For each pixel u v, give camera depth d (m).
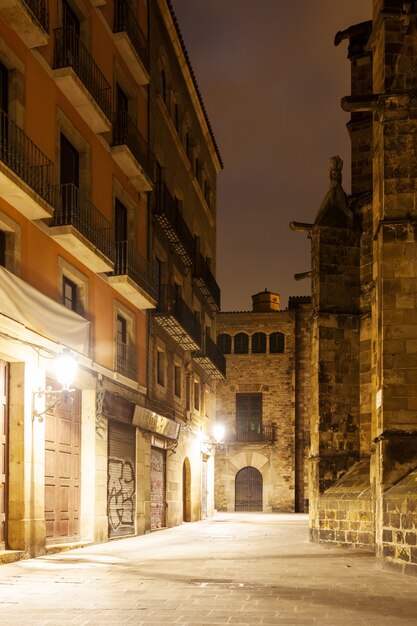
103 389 18.28
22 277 14.55
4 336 13.27
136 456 21.75
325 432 18.72
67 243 16.28
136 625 6.96
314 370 19.23
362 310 19.27
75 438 17.33
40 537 14.20
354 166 21.59
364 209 19.59
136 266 21.56
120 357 21.02
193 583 10.09
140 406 21.39
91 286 18.41
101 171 19.41
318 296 19.23
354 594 9.01
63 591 9.26
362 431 18.80
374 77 15.55
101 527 18.11
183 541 19.02
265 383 46.62
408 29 14.08
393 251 13.63
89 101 17.39
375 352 14.30
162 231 25.81
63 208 16.73
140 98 23.39
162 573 11.30
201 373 35.03
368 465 18.17
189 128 31.97
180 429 28.28
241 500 45.91
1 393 13.70
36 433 14.30
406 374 13.34
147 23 24.52
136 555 14.59
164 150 26.64
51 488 15.68
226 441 46.16
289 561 13.40
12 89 14.61
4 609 7.89
